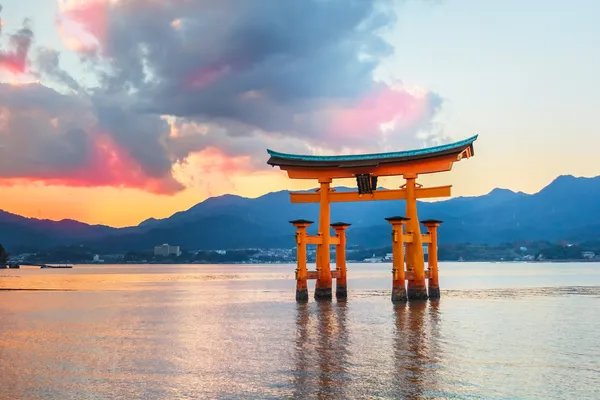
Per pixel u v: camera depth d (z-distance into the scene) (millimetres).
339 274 62219
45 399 23500
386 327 41062
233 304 65000
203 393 24188
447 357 30484
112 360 30969
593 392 23891
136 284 124875
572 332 39156
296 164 59500
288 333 39344
